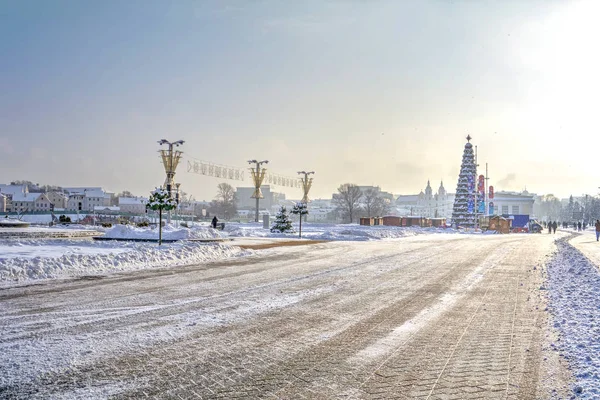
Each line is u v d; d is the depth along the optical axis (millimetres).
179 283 13273
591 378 5797
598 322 8703
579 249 29656
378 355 6777
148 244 23984
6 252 18750
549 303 10883
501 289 12992
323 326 8469
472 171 80000
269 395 5246
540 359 6629
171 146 43406
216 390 5363
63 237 30266
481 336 7895
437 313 9727
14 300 10430
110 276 14625
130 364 6191
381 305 10508
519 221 91000
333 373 5992
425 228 74500
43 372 5824
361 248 27984
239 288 12523
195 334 7762
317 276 15133
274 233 45438
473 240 40625
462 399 5199
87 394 5160
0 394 5113
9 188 144625
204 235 30625
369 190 139875
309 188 71938
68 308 9617
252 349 6977
